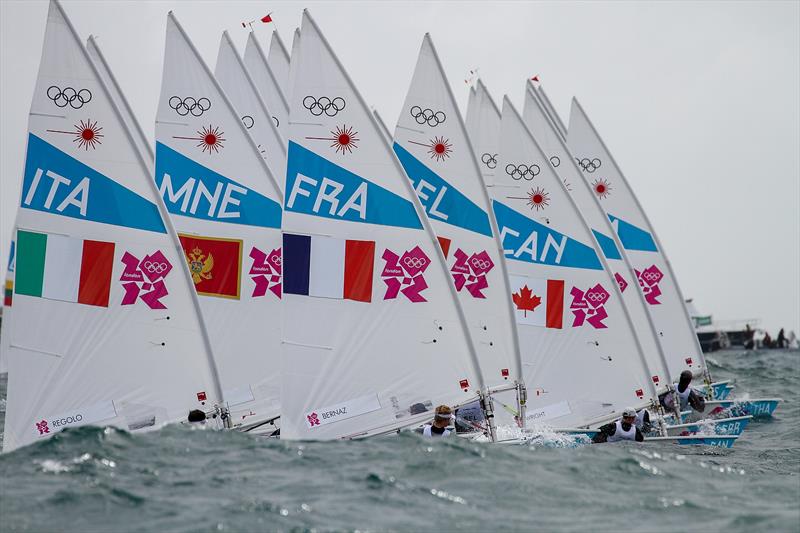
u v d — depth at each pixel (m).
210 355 88.25
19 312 86.00
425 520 58.44
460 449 75.19
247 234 103.56
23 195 86.44
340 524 56.69
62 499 59.78
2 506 58.56
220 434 78.44
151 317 87.12
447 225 99.19
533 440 94.31
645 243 133.50
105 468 67.00
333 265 88.88
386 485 65.00
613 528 58.62
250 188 103.56
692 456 90.31
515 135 109.44
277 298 104.44
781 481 72.19
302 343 88.44
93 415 85.88
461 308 88.69
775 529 58.84
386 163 88.94
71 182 86.69
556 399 107.50
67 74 86.62
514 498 64.00
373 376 88.12
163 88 102.38
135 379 86.62
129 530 55.06
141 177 87.12
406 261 88.75
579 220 108.50
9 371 85.75
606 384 108.00
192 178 102.56
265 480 65.69
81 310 86.31
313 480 66.00
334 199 89.25
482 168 116.19
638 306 116.88
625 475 71.12
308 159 89.62
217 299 103.19
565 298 108.56
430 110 98.62
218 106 102.88
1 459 69.50
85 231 86.50
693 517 61.41
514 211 109.44
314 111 89.56
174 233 87.75
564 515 61.00
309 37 89.94
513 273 109.19
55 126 86.62
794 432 113.94
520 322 108.62
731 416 127.88
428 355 88.56
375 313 88.50
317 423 87.69
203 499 60.75
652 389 107.94
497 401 104.56
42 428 85.44
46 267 86.25
